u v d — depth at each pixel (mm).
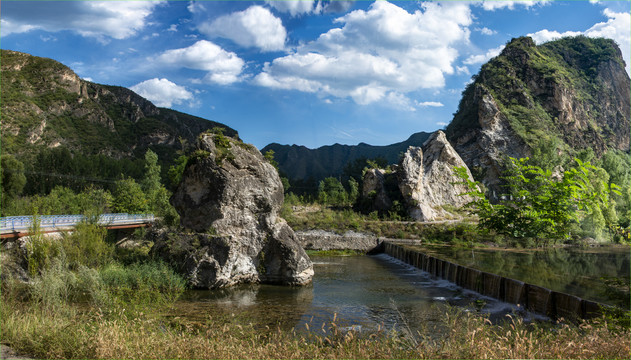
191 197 27344
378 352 8273
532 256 39031
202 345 8961
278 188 29688
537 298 21406
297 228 55219
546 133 111188
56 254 25188
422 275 35094
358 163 158125
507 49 146625
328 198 87562
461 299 25219
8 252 26156
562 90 128250
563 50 160875
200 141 27891
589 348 7270
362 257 48688
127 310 13328
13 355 9031
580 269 31469
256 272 28266
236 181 27234
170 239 26922
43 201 50781
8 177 76500
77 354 8797
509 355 7125
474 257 38562
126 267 27109
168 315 17031
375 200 73062
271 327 17594
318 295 25609
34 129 152000
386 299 24938
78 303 17641
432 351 7879
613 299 8734
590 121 130875
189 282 25672
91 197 56938
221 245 26344
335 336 9789
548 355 7262
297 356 8492
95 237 28703
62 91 190375
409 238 54875
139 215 48719
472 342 7488
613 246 43625
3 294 15305
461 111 147625
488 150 105812
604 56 156125
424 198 70625
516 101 124688
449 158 78250
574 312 18500
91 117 193750
